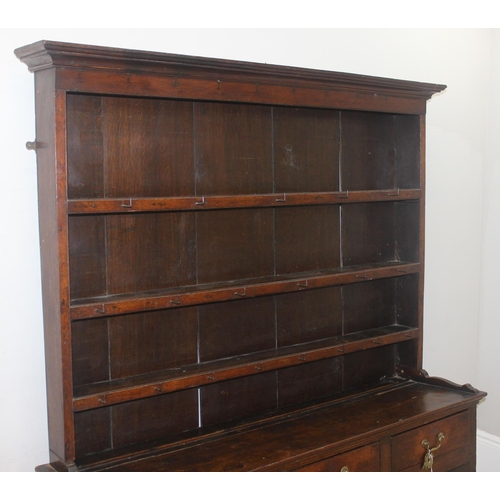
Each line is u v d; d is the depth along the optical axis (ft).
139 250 7.11
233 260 7.84
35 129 6.63
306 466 6.90
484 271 11.43
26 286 6.82
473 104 10.94
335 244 8.79
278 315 8.30
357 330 9.12
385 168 9.18
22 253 6.77
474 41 10.82
